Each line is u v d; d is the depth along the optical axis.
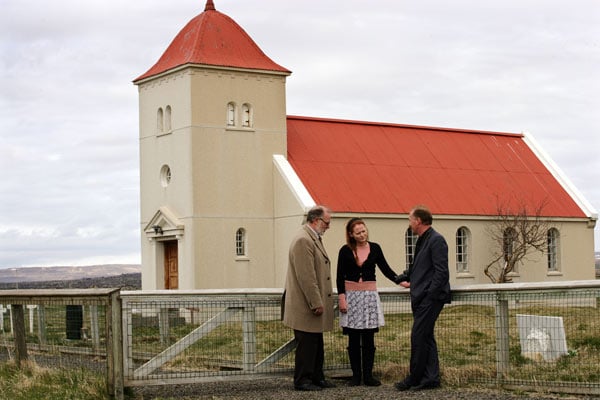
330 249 37.38
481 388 14.89
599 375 14.55
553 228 45.09
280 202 38.09
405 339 16.80
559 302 14.82
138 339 16.27
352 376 15.87
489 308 16.39
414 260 15.30
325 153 40.91
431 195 41.56
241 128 37.81
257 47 39.38
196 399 14.44
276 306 15.80
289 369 15.66
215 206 36.97
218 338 16.20
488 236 42.56
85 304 14.67
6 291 15.83
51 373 15.34
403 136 45.16
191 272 36.34
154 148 38.91
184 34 39.06
